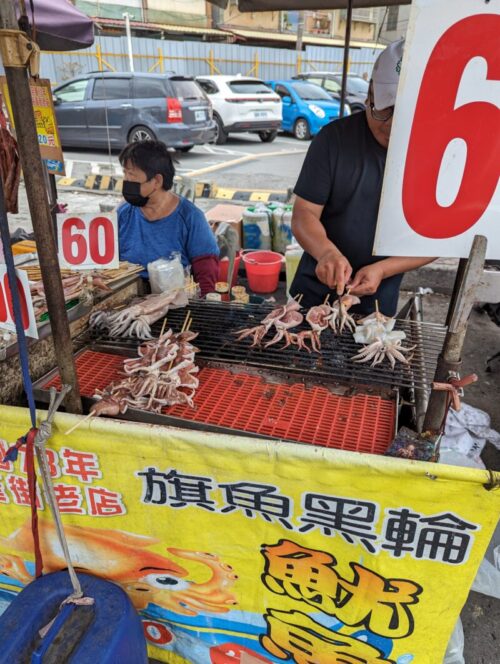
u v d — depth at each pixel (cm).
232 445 121
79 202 862
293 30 2336
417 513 119
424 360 178
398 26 428
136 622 148
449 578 128
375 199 230
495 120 111
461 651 178
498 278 477
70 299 194
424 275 569
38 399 163
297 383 169
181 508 139
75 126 1212
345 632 150
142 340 193
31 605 144
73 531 153
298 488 124
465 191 118
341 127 228
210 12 2036
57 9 416
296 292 264
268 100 1470
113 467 135
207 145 1464
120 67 1748
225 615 163
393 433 146
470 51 105
